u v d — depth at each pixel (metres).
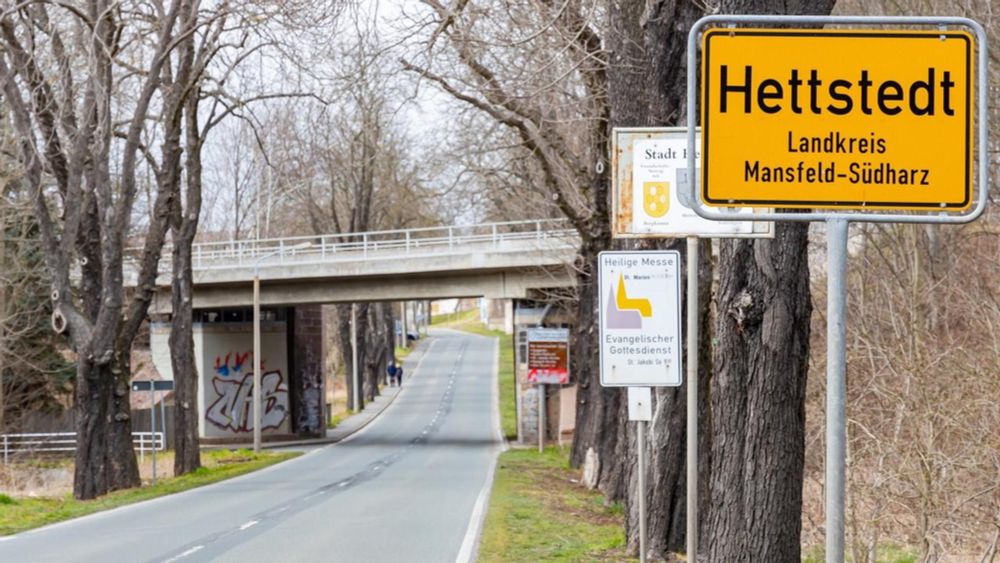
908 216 6.38
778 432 10.55
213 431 75.69
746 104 6.49
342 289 66.44
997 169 26.47
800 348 10.59
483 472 41.66
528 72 24.59
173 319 43.94
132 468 34.84
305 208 92.25
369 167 57.12
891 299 22.11
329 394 125.81
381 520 24.36
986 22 25.45
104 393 34.38
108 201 34.75
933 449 17.16
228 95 35.28
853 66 6.45
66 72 32.31
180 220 44.12
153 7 35.28
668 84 17.05
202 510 27.70
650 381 12.27
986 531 18.44
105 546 19.97
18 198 48.22
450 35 19.95
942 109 6.44
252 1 25.23
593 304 34.41
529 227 63.44
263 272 65.50
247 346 76.38
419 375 126.69
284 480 39.12
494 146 34.81
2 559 18.34
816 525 19.45
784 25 6.50
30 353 57.75
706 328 17.83
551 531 21.72
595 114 27.05
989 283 26.62
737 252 10.62
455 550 18.98
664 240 17.80
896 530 20.03
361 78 19.73
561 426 63.25
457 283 63.44
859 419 18.88
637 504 17.88
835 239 6.44
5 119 40.88
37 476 45.12
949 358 20.33
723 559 10.69
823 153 6.46
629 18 18.45
